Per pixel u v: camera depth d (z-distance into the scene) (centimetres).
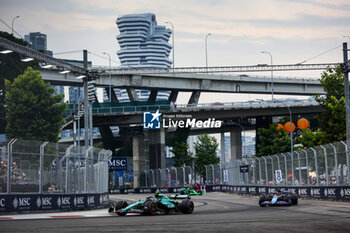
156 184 8156
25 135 7944
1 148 2419
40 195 2584
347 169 3397
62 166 2802
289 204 2916
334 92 5906
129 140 12950
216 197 5278
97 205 3275
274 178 4812
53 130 8181
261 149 8300
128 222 1784
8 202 2412
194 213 2442
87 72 4162
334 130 5772
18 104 8031
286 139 8069
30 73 8206
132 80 10675
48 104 8169
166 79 11119
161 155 10175
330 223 1661
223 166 6988
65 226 1617
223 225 1619
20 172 2484
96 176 3362
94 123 9825
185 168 7594
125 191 8212
